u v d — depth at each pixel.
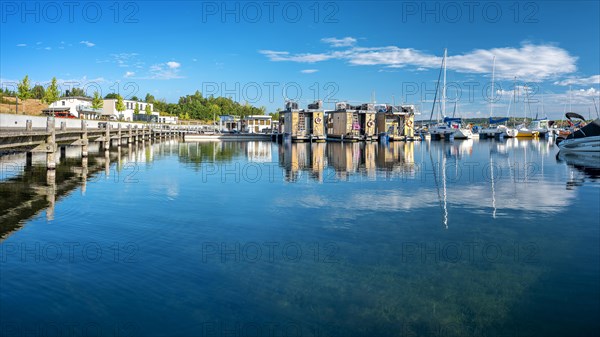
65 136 31.39
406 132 86.69
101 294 7.53
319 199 17.36
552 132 100.06
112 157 37.41
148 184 20.98
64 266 8.84
